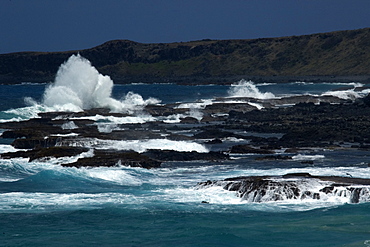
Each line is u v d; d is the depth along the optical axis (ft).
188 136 300.81
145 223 144.56
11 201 166.30
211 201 167.22
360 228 138.62
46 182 193.36
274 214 152.66
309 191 167.84
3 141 288.71
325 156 244.63
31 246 126.52
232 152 259.39
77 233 136.26
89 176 202.80
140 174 208.85
